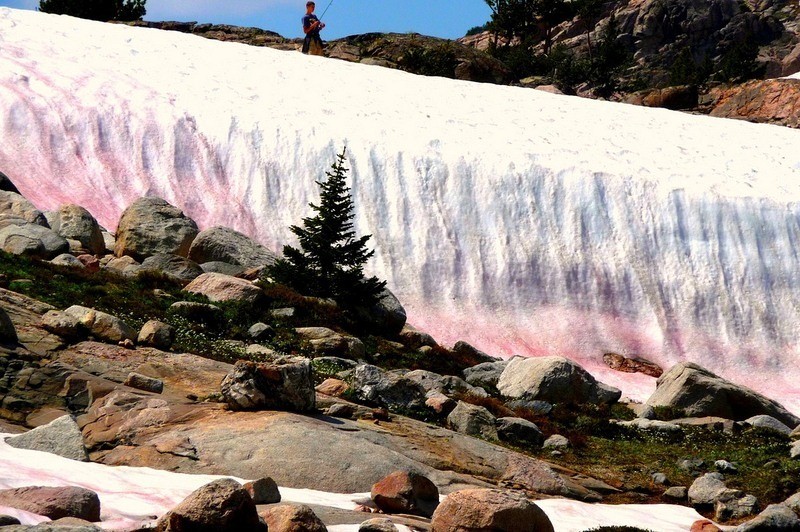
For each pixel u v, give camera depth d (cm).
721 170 5069
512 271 4303
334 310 3075
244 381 1769
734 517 1881
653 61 13062
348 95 5247
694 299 4397
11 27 5219
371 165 4516
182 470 1531
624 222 4544
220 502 1084
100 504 1227
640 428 2511
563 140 5091
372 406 2136
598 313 4278
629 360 4122
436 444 1856
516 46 10238
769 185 4975
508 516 1173
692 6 13575
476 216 4438
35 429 1494
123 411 1728
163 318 2455
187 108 4612
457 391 2534
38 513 1090
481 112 5366
